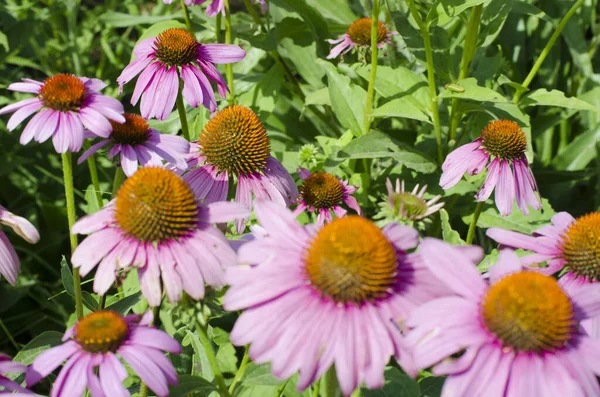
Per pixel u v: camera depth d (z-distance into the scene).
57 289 0.89
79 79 0.62
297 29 1.00
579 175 0.92
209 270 0.52
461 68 0.82
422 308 0.48
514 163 0.71
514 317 0.47
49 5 1.19
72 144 0.59
